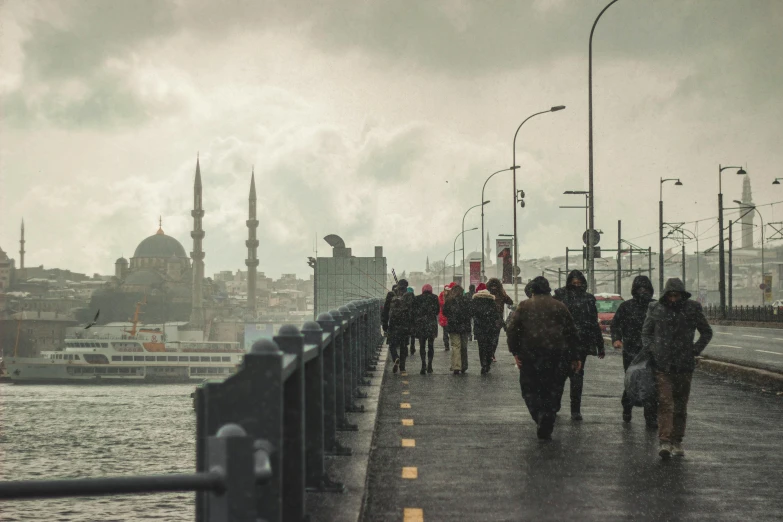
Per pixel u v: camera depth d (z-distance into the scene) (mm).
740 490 8289
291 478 5617
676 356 10055
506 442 11008
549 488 8312
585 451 10391
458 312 20953
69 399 128750
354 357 14156
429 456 9992
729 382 19250
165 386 162125
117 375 172750
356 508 6711
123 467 59156
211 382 3713
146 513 35562
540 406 11258
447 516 7141
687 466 9500
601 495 8016
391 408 14359
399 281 24828
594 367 22969
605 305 42250
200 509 3424
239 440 3018
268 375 3750
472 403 15070
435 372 21562
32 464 60781
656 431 12008
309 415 7277
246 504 3002
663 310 10172
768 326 55875
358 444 9727
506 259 59156
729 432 12047
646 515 7266
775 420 13281
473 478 8750
